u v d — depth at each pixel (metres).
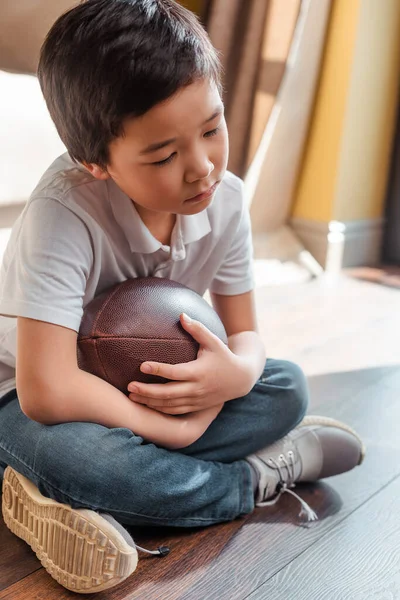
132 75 0.72
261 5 2.11
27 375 0.80
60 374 0.81
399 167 2.72
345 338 1.78
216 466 0.95
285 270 2.38
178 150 0.76
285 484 1.01
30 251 0.82
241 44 2.16
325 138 2.46
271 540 0.91
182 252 0.96
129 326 0.86
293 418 1.02
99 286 0.94
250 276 1.09
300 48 2.29
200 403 0.90
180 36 0.75
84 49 0.75
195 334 0.89
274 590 0.81
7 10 1.69
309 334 1.80
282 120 2.35
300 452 1.02
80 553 0.77
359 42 2.34
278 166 2.42
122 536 0.77
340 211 2.52
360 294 2.24
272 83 2.20
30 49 1.73
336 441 1.05
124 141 0.75
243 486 0.96
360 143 2.52
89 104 0.75
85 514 0.77
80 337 0.87
